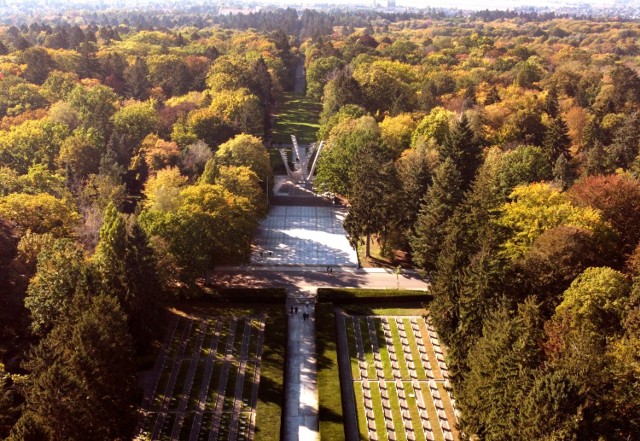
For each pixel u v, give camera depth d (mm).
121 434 59125
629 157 126875
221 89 175875
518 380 52344
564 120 147000
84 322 57594
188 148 132125
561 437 46188
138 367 74625
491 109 149250
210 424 66062
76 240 90375
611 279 64750
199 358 77375
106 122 146375
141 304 75250
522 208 83688
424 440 64625
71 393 53188
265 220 126438
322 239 117312
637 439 50000
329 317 86375
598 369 51344
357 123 138875
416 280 100688
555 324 61406
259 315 87812
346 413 68625
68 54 191750
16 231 86250
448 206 90500
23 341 75500
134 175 131375
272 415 66562
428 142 127000
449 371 70375
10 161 126250
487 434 54156
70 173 121250
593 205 88125
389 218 101938
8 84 160625
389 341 82562
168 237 86750
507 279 69500
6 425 57188
